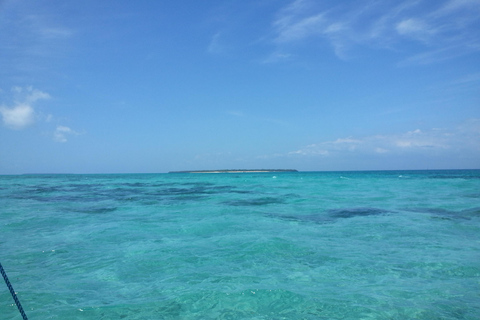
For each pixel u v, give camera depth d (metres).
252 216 13.30
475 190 25.52
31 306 4.95
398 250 8.03
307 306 4.96
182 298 5.25
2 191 30.12
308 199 20.06
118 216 13.66
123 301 5.15
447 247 8.32
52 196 24.19
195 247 8.39
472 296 5.31
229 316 4.66
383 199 19.38
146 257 7.54
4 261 7.25
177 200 20.36
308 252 7.87
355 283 5.89
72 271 6.61
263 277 6.20
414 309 4.85
